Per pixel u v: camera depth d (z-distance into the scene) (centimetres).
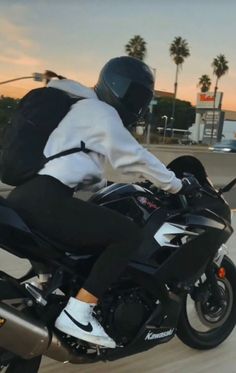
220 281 414
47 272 307
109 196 334
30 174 286
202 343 407
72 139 289
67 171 283
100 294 298
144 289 333
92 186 337
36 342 281
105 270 296
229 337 440
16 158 287
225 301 411
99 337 299
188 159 374
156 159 307
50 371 359
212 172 1869
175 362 389
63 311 294
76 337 292
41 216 282
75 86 308
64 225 285
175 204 354
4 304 274
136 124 328
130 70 311
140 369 374
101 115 290
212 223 360
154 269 331
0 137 312
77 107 294
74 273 305
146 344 338
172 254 339
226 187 379
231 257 648
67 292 310
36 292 291
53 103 296
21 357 286
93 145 292
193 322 441
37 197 281
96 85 319
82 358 308
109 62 317
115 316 321
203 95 8838
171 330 354
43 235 286
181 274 347
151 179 313
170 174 314
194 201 357
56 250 293
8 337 273
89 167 290
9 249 286
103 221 292
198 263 357
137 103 314
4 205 279
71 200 285
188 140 7931
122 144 293
